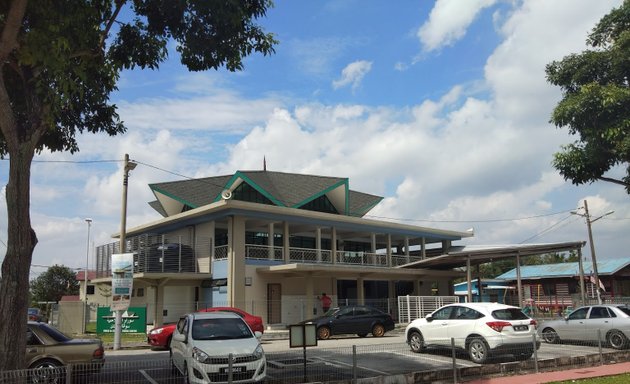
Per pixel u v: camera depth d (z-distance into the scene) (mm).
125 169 22781
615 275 43938
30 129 9695
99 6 10859
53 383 8820
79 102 12289
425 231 38781
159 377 11273
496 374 12969
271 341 23453
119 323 21172
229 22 11273
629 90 11195
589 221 37312
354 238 39281
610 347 17469
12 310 8992
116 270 21422
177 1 11164
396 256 37531
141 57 12188
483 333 14406
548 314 36062
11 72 11047
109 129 12992
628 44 11609
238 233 28375
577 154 12055
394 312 33625
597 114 11570
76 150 12930
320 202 36594
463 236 41469
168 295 31234
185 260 30328
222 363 10617
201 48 11906
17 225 9281
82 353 11562
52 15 9352
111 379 9844
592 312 18344
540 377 12688
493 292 49375
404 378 11641
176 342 12320
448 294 39938
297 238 35781
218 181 36062
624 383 11633
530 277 47500
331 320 23328
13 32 9094
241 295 27844
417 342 16250
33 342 11438
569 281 46500
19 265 9188
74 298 61188
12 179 9398
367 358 15430
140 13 11805
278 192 33719
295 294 30672
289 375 12141
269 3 11680
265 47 12117
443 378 12180
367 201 40625
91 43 10750
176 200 34375
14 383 8242
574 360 14367
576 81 12500
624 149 11055
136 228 34594
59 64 9242
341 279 33938
